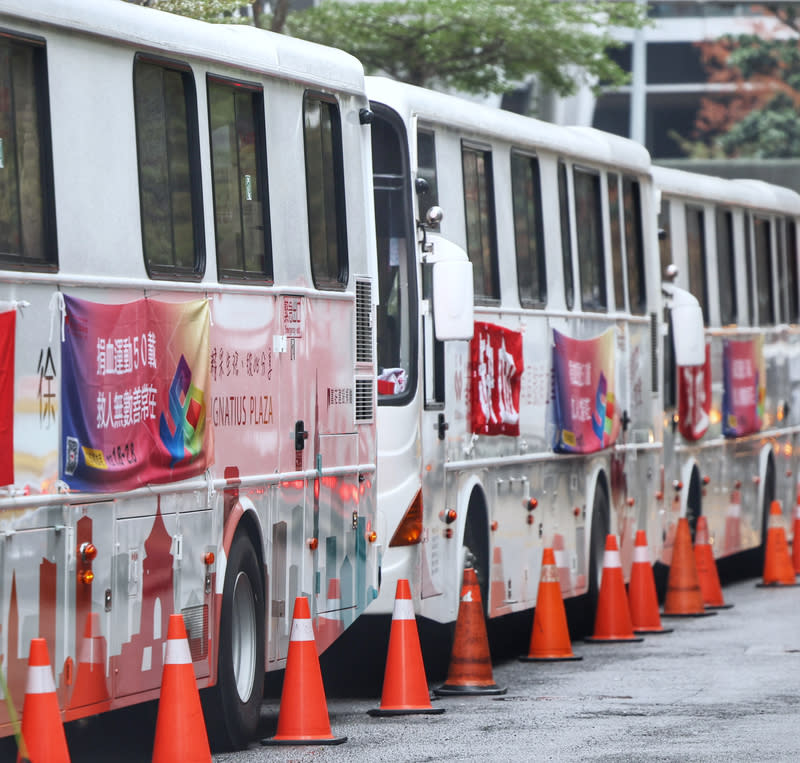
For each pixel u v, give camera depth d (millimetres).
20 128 19594
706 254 51562
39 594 19531
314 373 26969
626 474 43375
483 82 67375
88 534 20516
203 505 23406
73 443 20141
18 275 19188
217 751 24828
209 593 23641
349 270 28328
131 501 21547
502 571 35375
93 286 20703
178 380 22609
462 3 63500
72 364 20156
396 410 30984
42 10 20000
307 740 25406
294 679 25562
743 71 148750
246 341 24656
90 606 20609
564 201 39375
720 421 52219
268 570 25484
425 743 25594
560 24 67312
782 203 58812
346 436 28219
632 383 43875
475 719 27984
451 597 32688
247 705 24984
